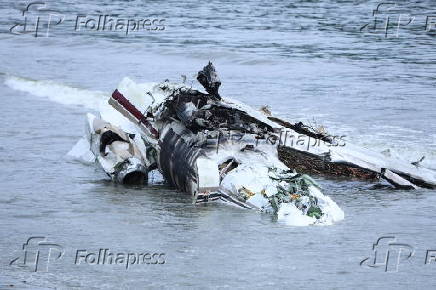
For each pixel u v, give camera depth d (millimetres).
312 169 73125
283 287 47719
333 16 164250
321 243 54750
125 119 73750
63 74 116375
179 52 131000
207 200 62750
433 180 69000
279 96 100500
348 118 89188
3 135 84750
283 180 61719
